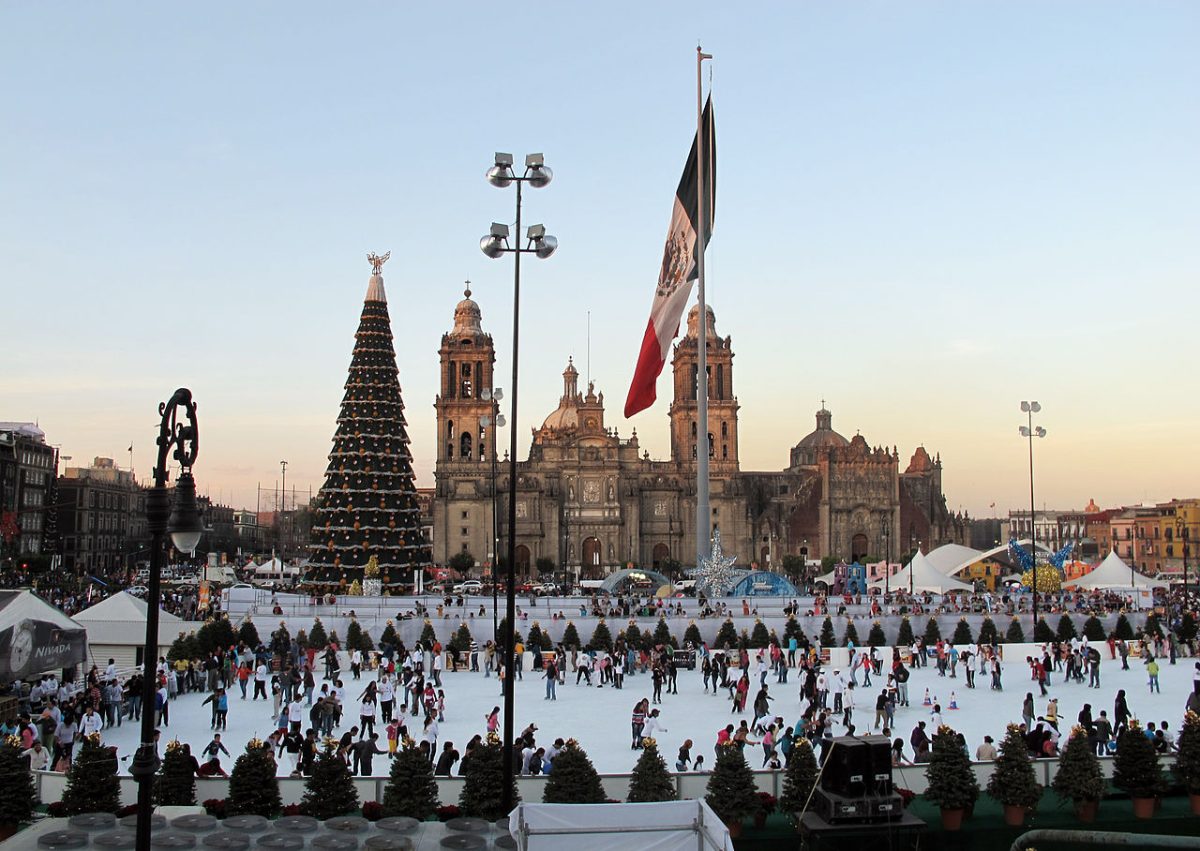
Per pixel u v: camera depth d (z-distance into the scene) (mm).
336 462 101812
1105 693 52906
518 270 30500
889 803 24906
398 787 28500
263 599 87438
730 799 28453
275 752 38188
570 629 71625
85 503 185000
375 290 104562
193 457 20922
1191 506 192125
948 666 61656
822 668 62344
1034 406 80125
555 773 28531
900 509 180250
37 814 28312
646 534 174375
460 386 170875
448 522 167500
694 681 59375
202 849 23750
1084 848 11266
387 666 54656
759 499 195750
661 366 80562
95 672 48625
